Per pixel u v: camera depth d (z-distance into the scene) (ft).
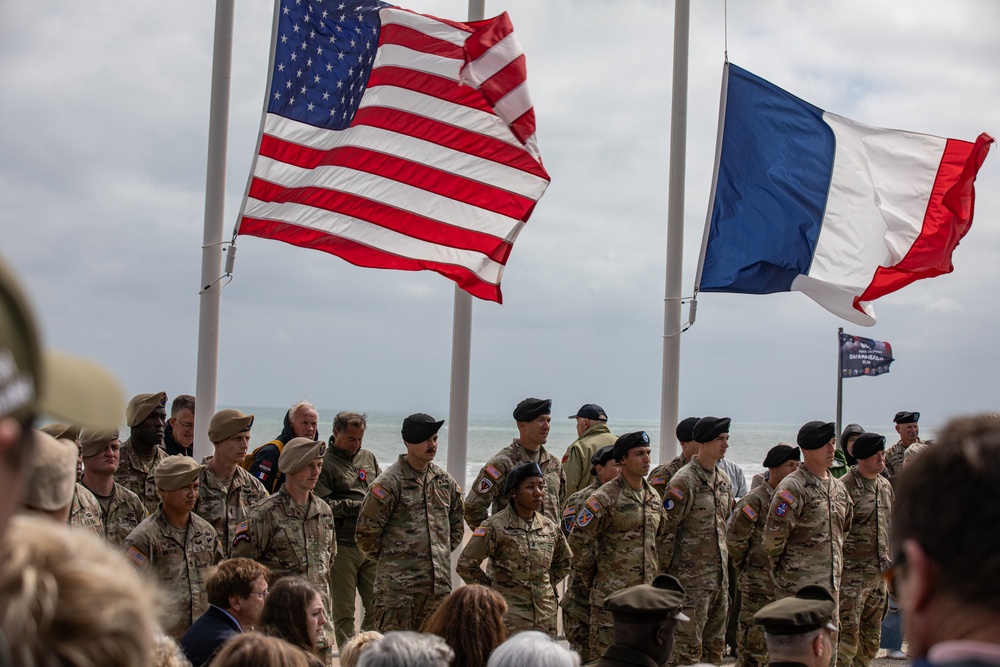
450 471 31.50
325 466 28.89
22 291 3.17
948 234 32.99
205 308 28.68
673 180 33.12
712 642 28.68
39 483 9.46
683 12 33.12
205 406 28.53
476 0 32.07
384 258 28.37
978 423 4.52
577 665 13.64
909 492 4.52
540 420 29.32
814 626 15.35
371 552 25.89
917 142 32.99
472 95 29.01
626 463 27.07
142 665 4.60
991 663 4.00
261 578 18.25
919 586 4.40
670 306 32.99
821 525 28.50
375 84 28.78
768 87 33.04
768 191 32.86
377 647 13.00
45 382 3.36
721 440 28.89
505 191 28.84
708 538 28.48
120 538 22.82
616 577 26.68
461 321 31.45
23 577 4.35
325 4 28.50
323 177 28.19
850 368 55.16
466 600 17.44
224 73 29.19
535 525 24.99
